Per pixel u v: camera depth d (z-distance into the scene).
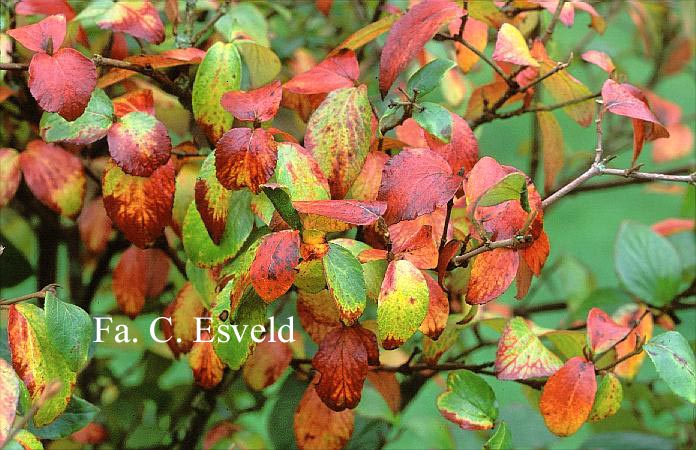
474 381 0.64
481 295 0.56
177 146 0.68
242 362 0.57
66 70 0.57
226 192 0.59
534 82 0.67
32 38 0.57
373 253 0.55
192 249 0.60
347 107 0.59
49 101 0.56
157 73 0.66
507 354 0.61
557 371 0.60
